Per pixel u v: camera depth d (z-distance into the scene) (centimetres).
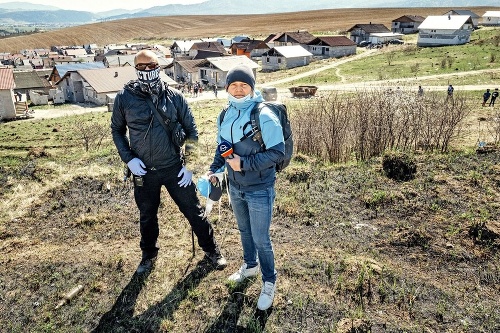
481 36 6731
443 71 4212
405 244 400
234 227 467
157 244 428
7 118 3825
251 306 324
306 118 1010
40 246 432
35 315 327
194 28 16175
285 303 324
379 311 310
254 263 354
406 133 909
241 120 285
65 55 10544
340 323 295
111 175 629
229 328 305
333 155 836
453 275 350
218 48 8350
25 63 9350
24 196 576
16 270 386
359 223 455
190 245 425
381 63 5272
